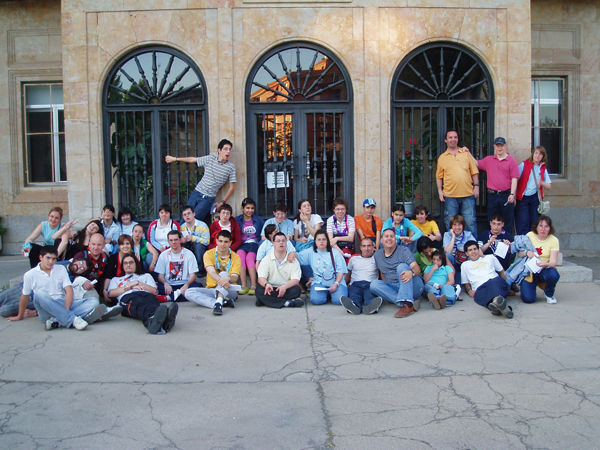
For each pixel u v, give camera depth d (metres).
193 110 7.45
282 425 3.09
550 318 5.30
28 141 9.77
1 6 9.48
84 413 3.26
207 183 7.19
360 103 7.43
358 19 7.39
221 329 5.06
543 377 3.76
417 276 5.88
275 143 7.54
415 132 7.71
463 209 7.24
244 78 7.37
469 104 7.64
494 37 7.54
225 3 7.29
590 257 9.18
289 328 5.09
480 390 3.55
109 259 5.85
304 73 7.52
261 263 6.06
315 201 7.62
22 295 5.31
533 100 9.78
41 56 9.56
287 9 7.35
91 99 7.38
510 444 2.86
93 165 7.41
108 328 5.11
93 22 7.34
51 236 6.69
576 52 9.59
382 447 2.83
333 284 6.02
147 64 7.46
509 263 6.53
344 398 3.45
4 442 2.92
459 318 5.38
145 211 7.61
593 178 9.70
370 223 7.12
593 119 9.65
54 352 4.39
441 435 2.95
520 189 7.23
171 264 6.17
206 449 2.83
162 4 7.29
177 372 3.94
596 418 3.14
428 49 7.57
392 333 4.89
